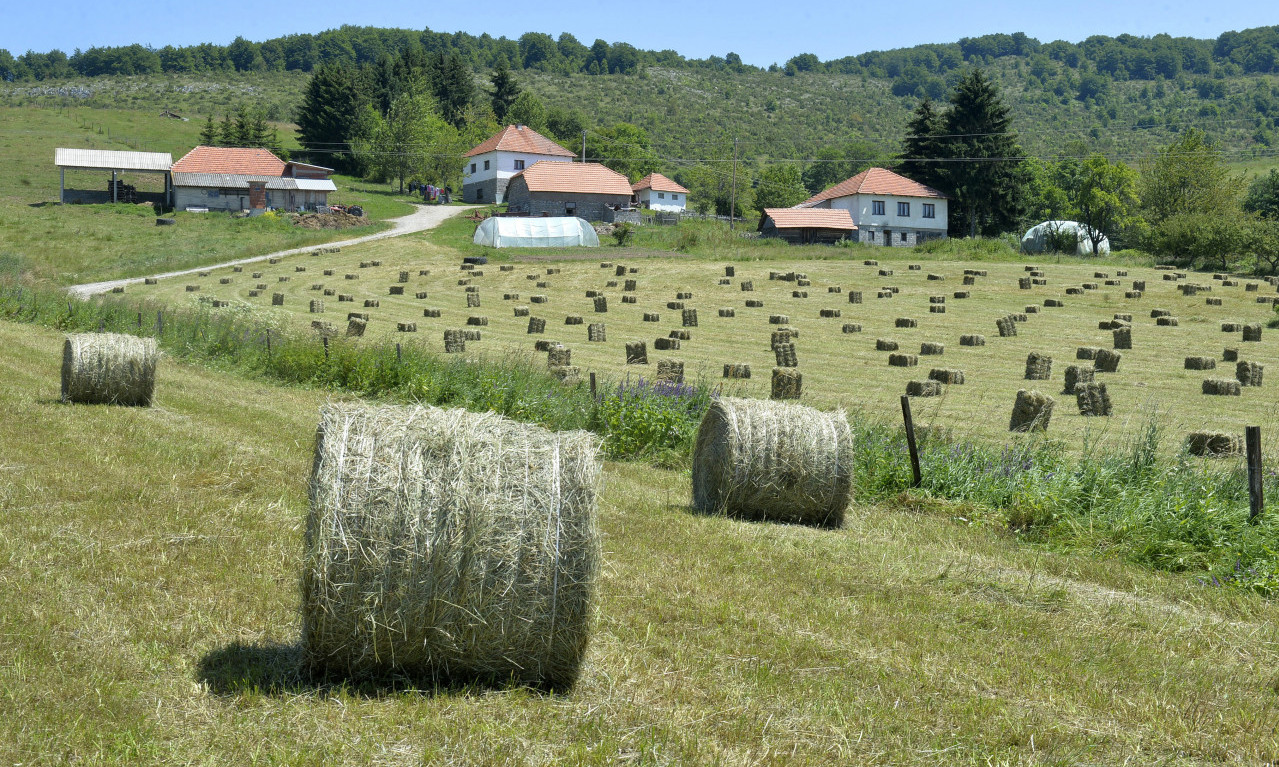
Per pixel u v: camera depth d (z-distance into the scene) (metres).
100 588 6.99
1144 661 6.79
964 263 55.06
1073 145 147.00
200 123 140.62
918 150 82.12
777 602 7.54
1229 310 38.38
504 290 44.56
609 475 13.00
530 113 135.62
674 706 5.57
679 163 159.50
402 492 5.51
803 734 5.30
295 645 6.21
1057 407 20.70
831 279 47.50
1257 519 9.90
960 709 5.73
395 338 30.36
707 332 33.12
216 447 12.53
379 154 102.50
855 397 21.41
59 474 10.43
